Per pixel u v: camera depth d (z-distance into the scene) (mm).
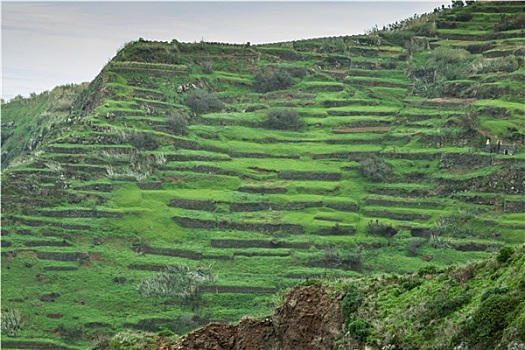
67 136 186750
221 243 156000
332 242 153750
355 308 49094
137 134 186500
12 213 162125
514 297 43062
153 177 175875
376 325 47406
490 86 198750
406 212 162625
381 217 163750
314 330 49469
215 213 166000
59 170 175500
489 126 179250
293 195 172125
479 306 43844
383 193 171375
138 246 155750
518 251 47219
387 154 183125
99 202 166625
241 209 167750
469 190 166250
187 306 138250
